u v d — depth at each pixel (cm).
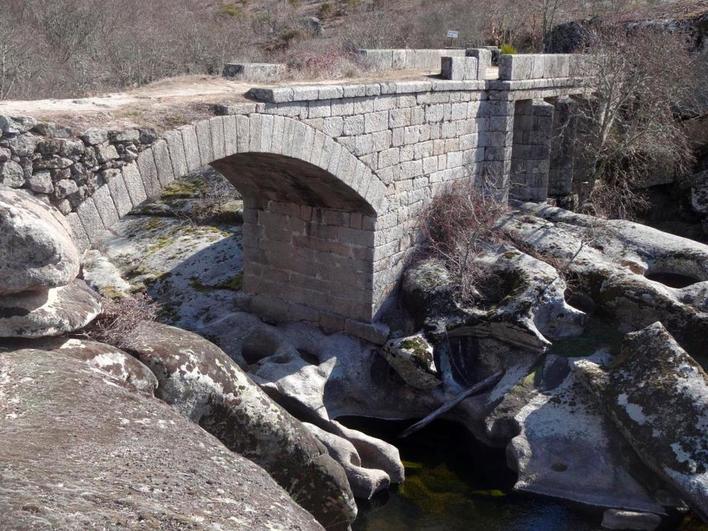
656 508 1379
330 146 1542
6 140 970
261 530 625
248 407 1038
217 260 2170
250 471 746
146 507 589
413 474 1512
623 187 2430
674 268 1867
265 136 1380
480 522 1352
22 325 847
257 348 1855
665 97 2323
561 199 2278
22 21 2953
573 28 3147
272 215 1891
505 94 1983
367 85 1593
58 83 2614
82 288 1014
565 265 1814
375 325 1786
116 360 918
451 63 1867
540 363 1652
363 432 1670
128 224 2408
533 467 1465
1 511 528
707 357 1605
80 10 3103
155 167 1186
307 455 1084
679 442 1366
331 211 1788
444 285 1773
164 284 2100
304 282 1878
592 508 1391
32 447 645
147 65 3012
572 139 2233
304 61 1978
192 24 3588
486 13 3669
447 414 1697
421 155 1816
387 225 1770
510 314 1656
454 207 1889
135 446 700
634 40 2275
